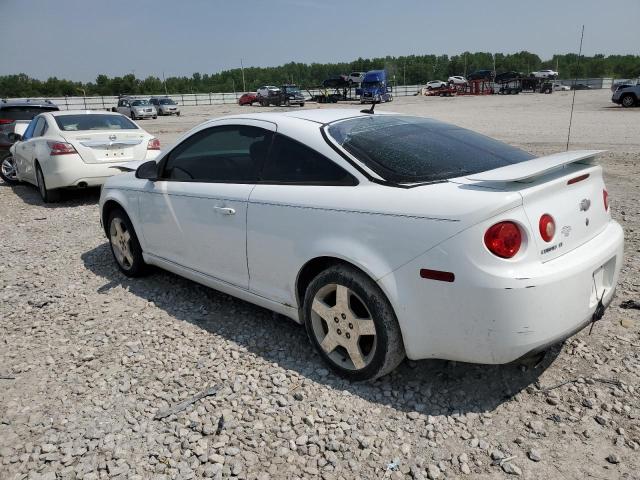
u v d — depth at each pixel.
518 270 2.58
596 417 2.84
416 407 2.99
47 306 4.65
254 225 3.59
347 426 2.86
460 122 22.64
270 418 2.96
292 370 3.42
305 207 3.25
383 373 3.08
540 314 2.60
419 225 2.74
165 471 2.59
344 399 3.10
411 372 3.34
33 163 9.02
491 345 2.66
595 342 3.58
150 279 5.19
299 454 2.68
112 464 2.65
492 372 3.29
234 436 2.82
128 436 2.86
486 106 36.72
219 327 4.10
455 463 2.57
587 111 27.17
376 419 2.91
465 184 2.81
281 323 4.12
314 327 3.37
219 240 3.92
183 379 3.38
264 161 3.65
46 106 13.28
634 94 28.58
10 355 3.81
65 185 8.38
